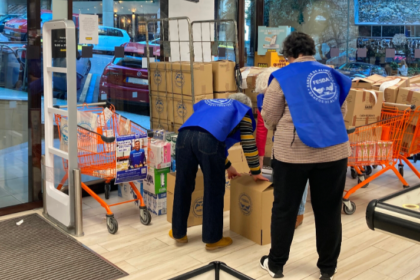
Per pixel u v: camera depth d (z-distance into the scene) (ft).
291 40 7.91
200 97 12.21
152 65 13.21
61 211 10.50
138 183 12.07
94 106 12.82
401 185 14.35
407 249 9.65
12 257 9.03
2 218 11.19
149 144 11.19
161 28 13.89
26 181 11.86
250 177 10.30
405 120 12.09
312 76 7.55
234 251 9.43
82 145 10.49
